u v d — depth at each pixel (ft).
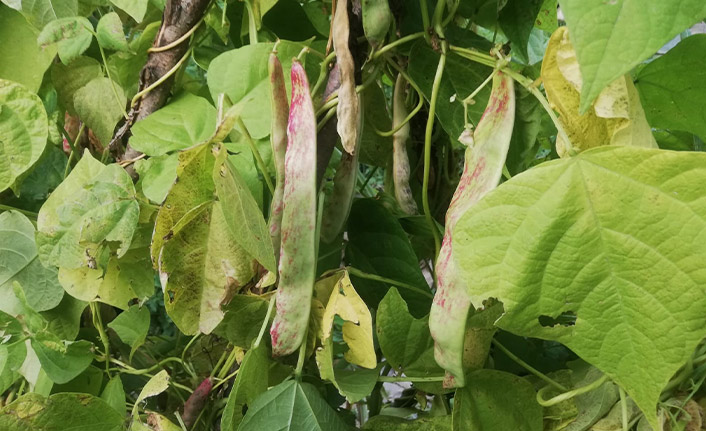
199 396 1.18
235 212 0.88
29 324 1.14
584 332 0.78
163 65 1.18
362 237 1.21
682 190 0.70
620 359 0.77
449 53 1.07
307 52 1.09
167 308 0.95
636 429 1.06
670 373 0.74
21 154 1.15
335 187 1.07
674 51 1.03
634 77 1.08
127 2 1.11
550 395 1.08
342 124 0.94
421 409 1.37
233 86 1.08
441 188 1.39
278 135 0.96
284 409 0.97
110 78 1.21
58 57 1.33
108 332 1.44
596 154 0.73
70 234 1.08
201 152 0.87
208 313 0.97
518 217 0.75
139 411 1.25
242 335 1.07
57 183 1.37
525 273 0.76
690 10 0.54
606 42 0.54
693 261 0.71
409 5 1.18
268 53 1.10
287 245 0.91
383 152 1.39
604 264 0.75
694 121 1.08
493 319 1.01
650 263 0.73
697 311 0.72
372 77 1.04
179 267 0.94
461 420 1.03
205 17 1.22
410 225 1.24
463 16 1.24
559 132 0.80
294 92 0.91
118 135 1.24
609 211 0.73
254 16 1.18
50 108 1.32
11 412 1.05
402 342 1.04
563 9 0.55
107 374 1.34
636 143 0.81
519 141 1.04
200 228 0.94
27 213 1.28
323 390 1.20
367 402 1.37
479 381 1.03
